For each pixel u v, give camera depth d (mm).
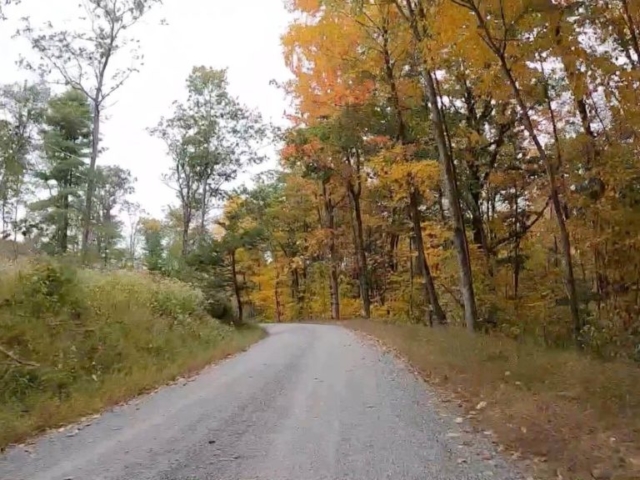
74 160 31422
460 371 10141
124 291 16031
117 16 22438
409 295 27781
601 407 6547
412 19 13656
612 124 13945
